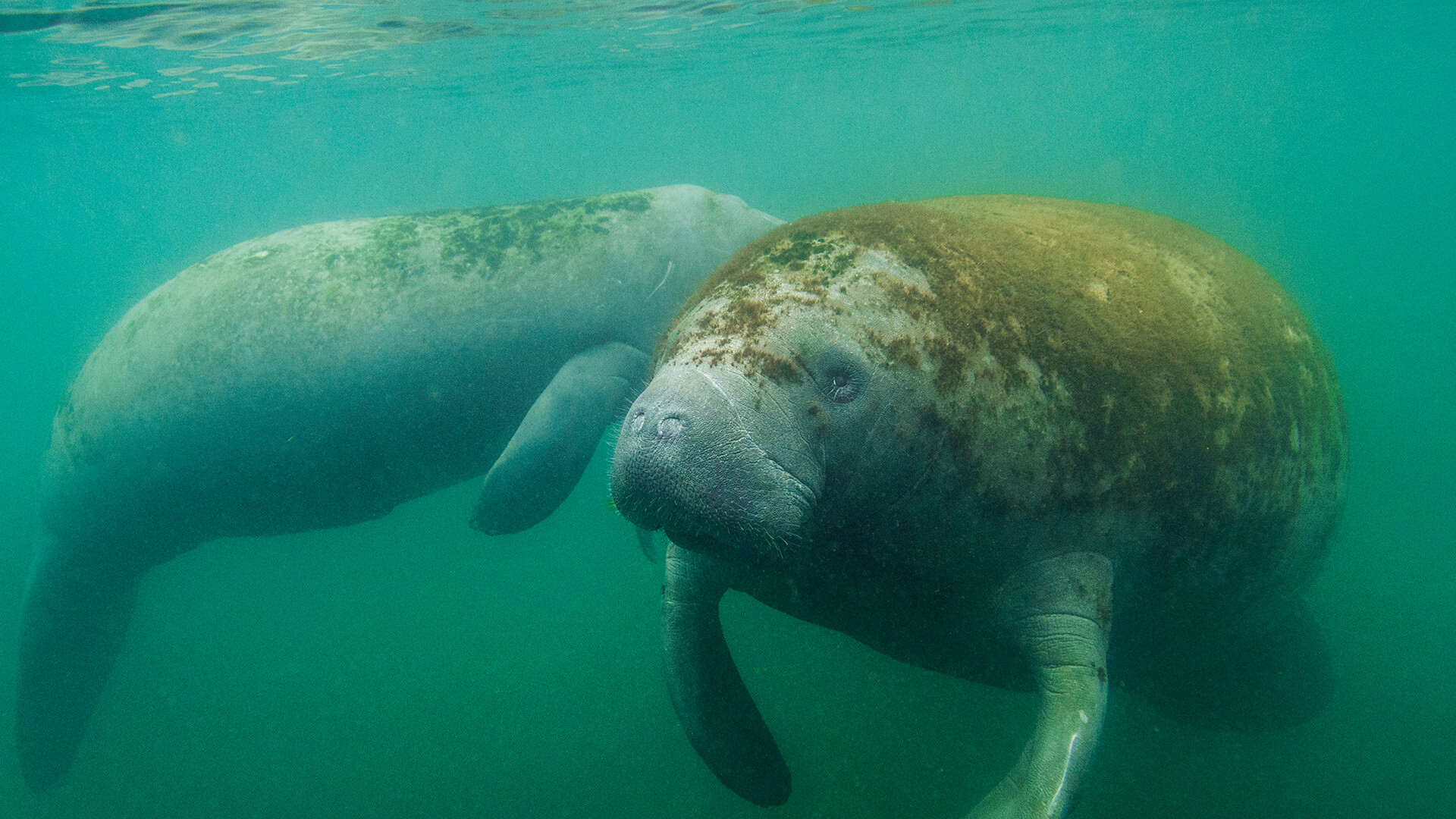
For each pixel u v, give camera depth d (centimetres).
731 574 317
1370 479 921
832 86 3719
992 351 258
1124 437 270
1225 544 304
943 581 279
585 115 3756
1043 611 271
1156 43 2953
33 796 725
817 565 284
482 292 543
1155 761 453
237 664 990
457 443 584
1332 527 369
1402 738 488
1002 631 284
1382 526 814
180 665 1002
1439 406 1151
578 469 538
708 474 220
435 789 620
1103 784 434
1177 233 353
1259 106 7325
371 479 590
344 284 536
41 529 611
